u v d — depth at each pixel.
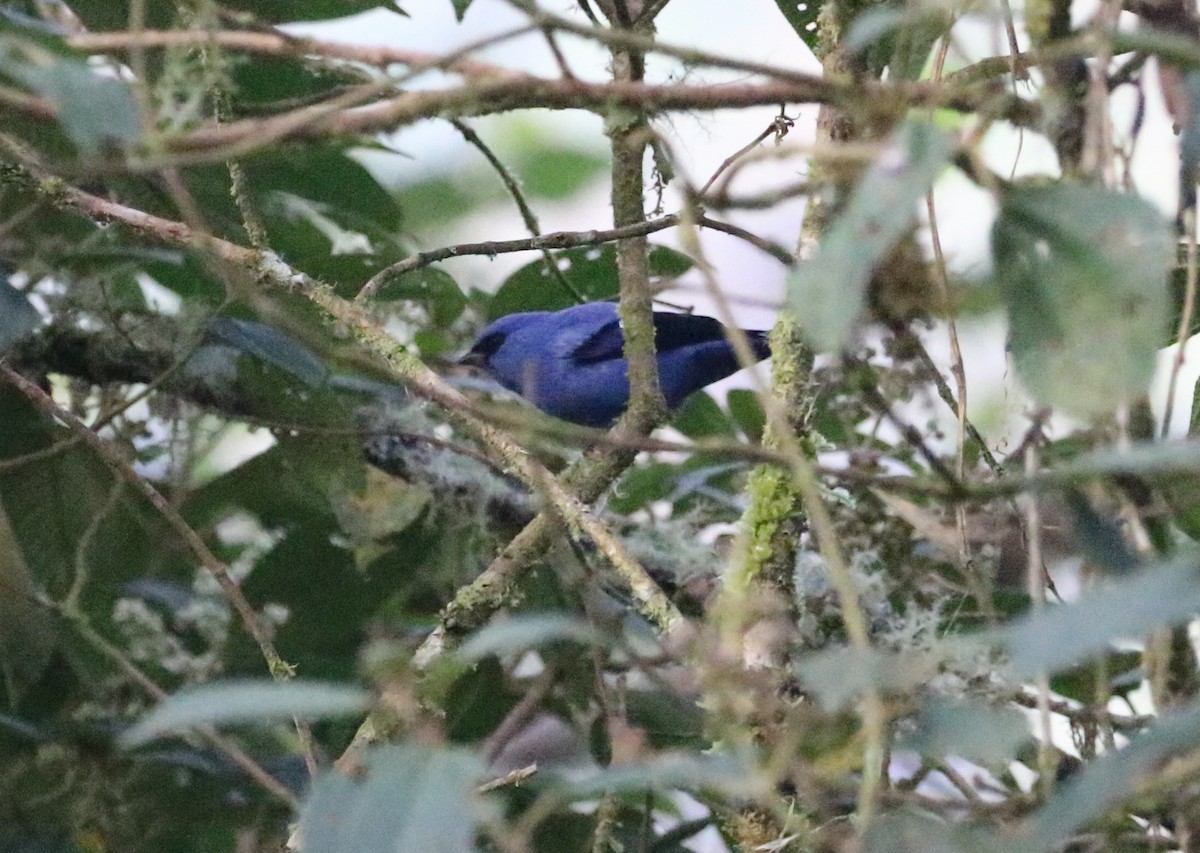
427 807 2.66
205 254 5.40
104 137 3.76
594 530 5.03
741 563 5.03
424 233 10.32
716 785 3.21
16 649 7.00
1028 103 3.66
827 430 7.05
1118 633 2.58
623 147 5.89
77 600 6.90
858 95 3.54
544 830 6.64
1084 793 2.75
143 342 7.71
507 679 7.40
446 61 3.74
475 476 7.93
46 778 6.79
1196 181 3.88
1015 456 4.36
